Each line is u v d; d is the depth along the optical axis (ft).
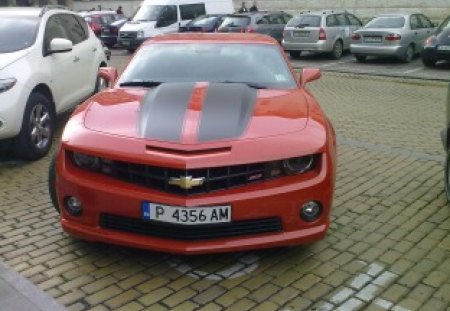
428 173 19.56
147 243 11.89
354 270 12.59
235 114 12.75
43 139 21.48
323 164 12.21
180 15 71.51
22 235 14.43
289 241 12.03
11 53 20.97
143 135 12.11
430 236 14.39
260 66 16.51
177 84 14.83
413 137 25.12
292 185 11.84
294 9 98.43
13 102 19.34
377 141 24.27
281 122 12.69
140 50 17.53
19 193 17.56
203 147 11.62
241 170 11.65
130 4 124.57
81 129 12.79
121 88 15.61
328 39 58.65
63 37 25.08
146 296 11.53
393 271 12.55
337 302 11.30
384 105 33.47
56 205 14.01
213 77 15.92
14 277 12.23
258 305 11.19
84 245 13.75
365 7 90.02
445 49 49.44
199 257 13.12
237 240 11.85
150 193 11.63
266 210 11.68
